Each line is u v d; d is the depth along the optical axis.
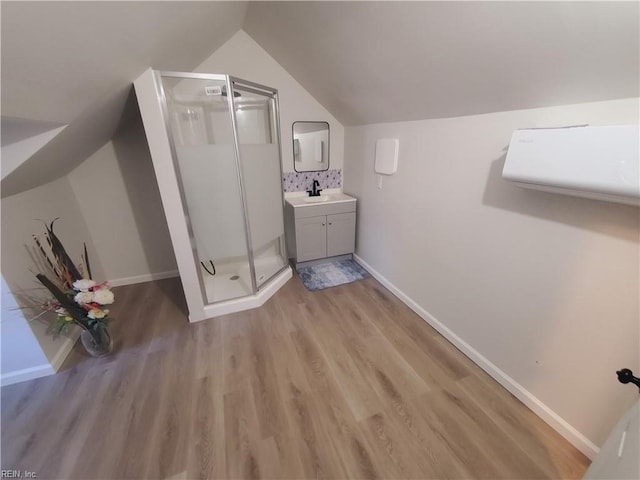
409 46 1.35
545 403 1.37
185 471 1.18
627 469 0.68
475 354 1.72
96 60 1.15
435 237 1.93
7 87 0.88
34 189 1.86
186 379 1.64
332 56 1.88
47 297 1.77
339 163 3.19
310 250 2.92
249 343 1.92
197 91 1.83
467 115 1.55
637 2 0.71
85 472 1.19
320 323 2.13
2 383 1.60
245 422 1.38
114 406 1.48
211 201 2.02
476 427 1.35
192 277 2.05
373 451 1.25
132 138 2.43
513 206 1.36
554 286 1.24
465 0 0.97
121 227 2.61
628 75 0.88
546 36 0.92
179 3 1.29
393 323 2.13
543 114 1.20
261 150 2.21
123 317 2.23
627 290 1.01
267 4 1.79
